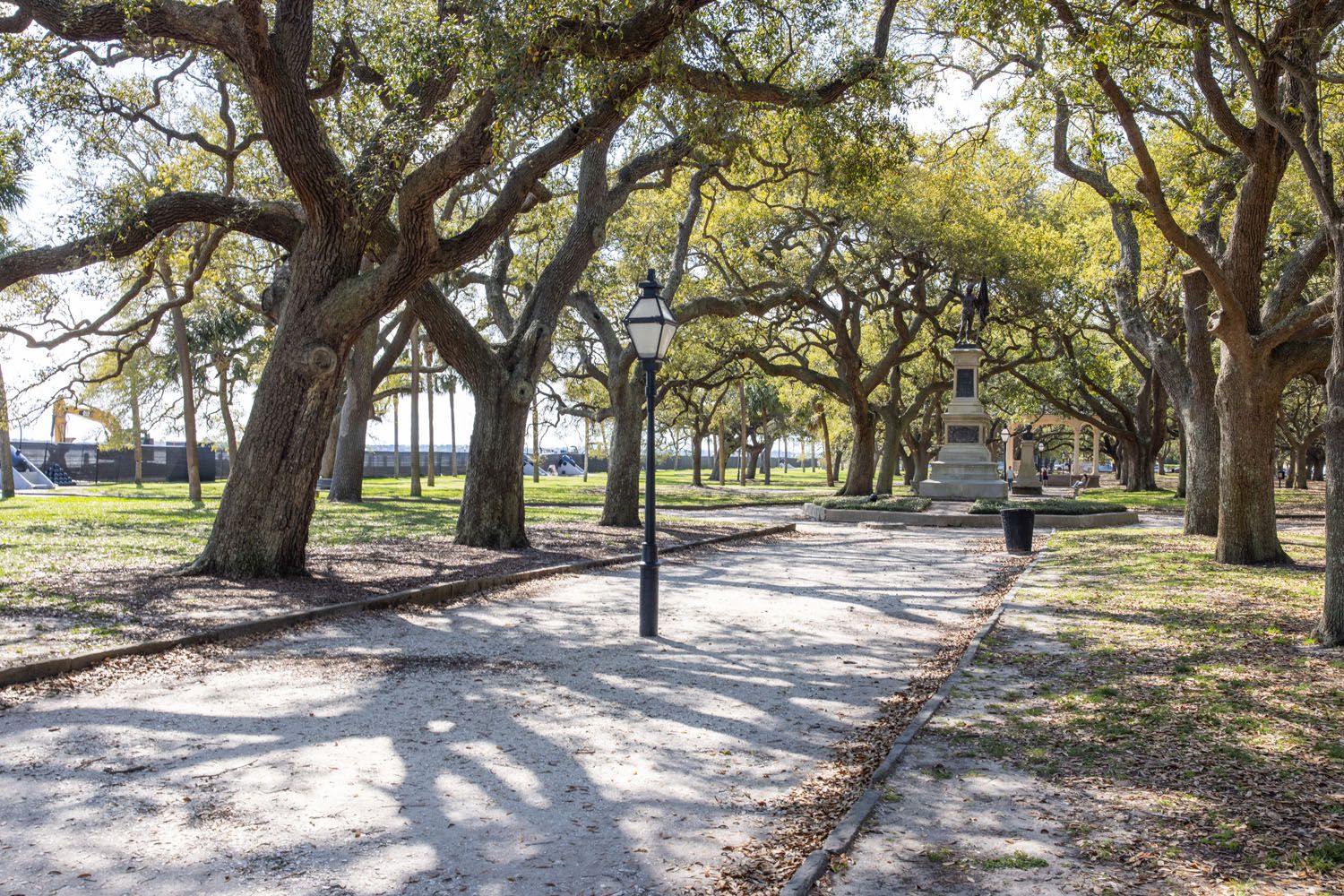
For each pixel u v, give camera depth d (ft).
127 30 36.40
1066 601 40.19
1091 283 102.22
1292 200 64.54
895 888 13.25
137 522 69.82
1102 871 13.70
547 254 85.66
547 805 16.93
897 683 27.02
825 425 196.85
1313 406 170.91
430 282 58.03
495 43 34.12
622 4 36.24
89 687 24.93
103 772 18.31
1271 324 49.96
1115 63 35.99
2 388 77.51
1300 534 71.20
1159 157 65.26
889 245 101.04
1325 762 18.21
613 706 24.03
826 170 53.57
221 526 42.78
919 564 58.65
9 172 44.11
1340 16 31.60
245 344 131.95
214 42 37.78
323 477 140.26
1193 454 68.13
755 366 142.51
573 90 37.11
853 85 47.83
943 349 142.61
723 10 43.65
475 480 61.05
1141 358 141.38
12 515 74.54
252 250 91.76
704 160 65.00
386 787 17.74
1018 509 65.16
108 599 35.63
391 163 40.34
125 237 42.70
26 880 13.58
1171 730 20.68
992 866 13.91
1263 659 27.66
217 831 15.51
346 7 48.29
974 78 58.80
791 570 55.62
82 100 43.11
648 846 15.08
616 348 81.66
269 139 39.75
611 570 54.44
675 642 33.01
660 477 270.05
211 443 153.99
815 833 15.58
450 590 42.80
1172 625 33.45
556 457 293.23
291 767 18.79
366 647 31.30
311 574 44.24
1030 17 34.19
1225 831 15.01
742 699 24.95
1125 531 77.36
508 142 40.34
